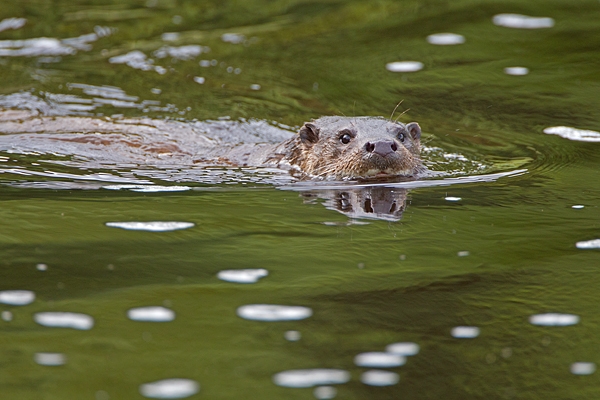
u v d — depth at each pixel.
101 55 31.12
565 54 30.25
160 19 35.81
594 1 35.75
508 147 22.31
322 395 9.38
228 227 15.21
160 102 26.25
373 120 21.16
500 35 32.53
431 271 13.05
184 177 19.28
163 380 9.59
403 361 10.21
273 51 31.89
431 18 34.97
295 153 21.52
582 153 21.36
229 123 24.48
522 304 11.87
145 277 12.62
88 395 9.21
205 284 12.40
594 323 11.25
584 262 13.46
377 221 15.80
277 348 10.45
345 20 35.41
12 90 26.78
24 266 12.89
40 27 34.28
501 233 15.01
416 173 19.92
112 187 18.02
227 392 9.38
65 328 10.82
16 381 9.45
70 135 22.50
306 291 12.20
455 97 26.72
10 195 17.00
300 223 15.58
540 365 10.19
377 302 11.87
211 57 31.19
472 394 9.52
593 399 9.40
